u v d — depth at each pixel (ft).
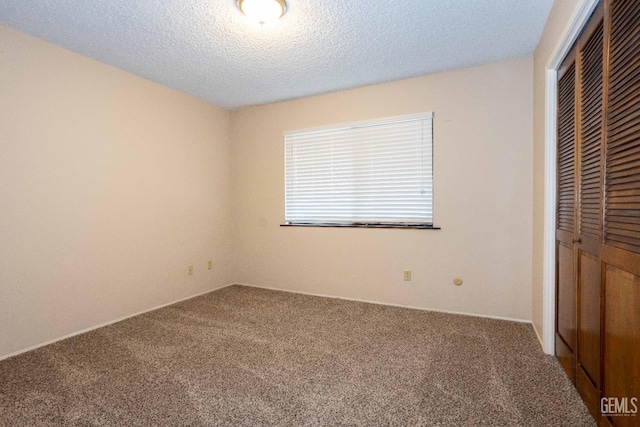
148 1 6.55
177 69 9.92
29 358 7.39
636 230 3.76
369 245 11.59
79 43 8.28
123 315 10.01
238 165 14.15
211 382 6.38
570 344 6.26
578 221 5.74
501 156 9.63
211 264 13.33
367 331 8.92
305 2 6.62
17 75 7.62
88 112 9.06
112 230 9.71
